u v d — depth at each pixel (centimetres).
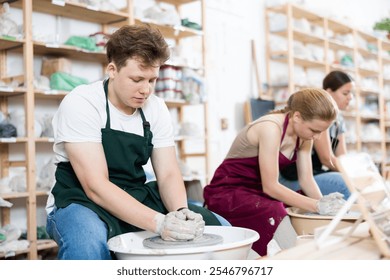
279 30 559
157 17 401
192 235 135
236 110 519
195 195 341
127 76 150
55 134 167
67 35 368
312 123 201
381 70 768
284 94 552
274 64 582
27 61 310
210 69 488
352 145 693
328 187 275
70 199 159
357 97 693
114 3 399
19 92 311
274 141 211
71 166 170
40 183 327
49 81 332
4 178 317
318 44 669
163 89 404
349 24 694
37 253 329
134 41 146
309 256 101
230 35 516
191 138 422
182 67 423
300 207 199
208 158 441
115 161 166
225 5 511
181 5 463
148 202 174
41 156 353
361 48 718
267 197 223
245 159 230
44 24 354
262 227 203
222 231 155
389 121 778
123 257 129
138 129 170
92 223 147
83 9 347
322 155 271
